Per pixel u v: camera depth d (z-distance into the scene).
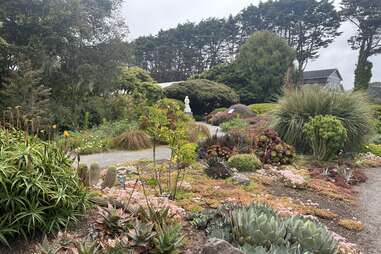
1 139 3.49
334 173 6.77
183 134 4.77
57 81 12.83
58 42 12.55
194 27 49.12
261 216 3.02
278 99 10.16
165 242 2.67
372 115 9.23
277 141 7.69
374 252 3.38
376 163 8.76
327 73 40.81
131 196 3.93
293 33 42.28
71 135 9.46
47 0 12.26
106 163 7.25
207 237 3.06
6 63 11.50
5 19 11.81
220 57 48.75
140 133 9.70
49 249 2.58
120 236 2.88
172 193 4.45
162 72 48.06
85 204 3.53
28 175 3.07
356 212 4.68
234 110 17.61
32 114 9.22
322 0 40.00
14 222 2.92
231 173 5.84
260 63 28.02
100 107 13.76
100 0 14.19
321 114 8.57
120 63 14.64
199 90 22.83
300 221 3.15
